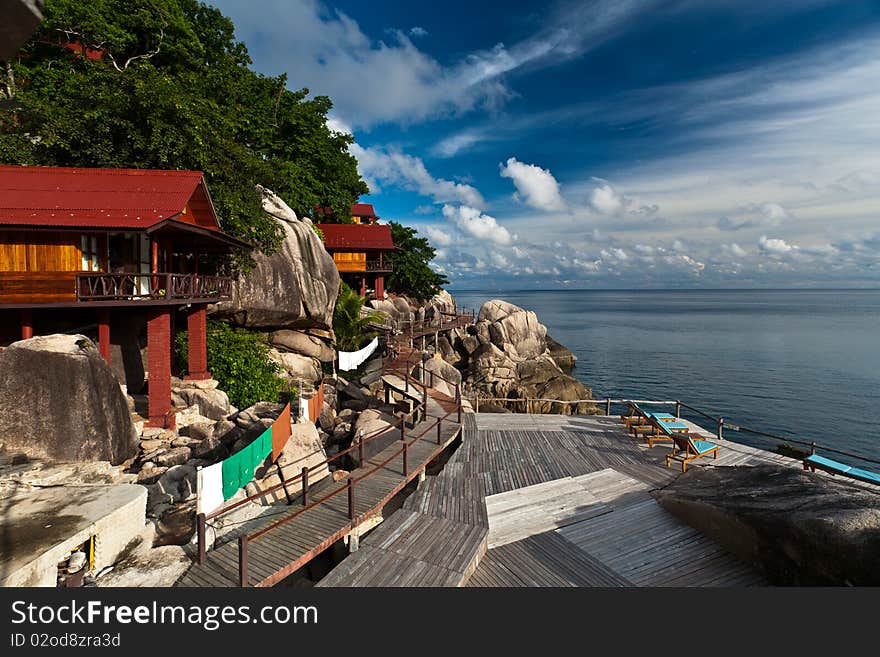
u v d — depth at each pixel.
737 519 7.63
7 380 9.66
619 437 14.08
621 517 9.05
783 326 93.19
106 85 16.69
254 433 13.73
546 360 43.16
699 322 105.50
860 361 50.31
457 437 14.80
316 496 9.33
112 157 16.47
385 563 7.23
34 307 11.80
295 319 21.88
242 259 19.31
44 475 8.84
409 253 49.19
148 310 13.63
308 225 24.59
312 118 30.81
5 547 6.19
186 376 16.70
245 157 19.94
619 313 144.88
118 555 7.32
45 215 12.20
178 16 22.64
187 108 17.16
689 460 11.80
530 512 9.27
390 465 10.91
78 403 10.00
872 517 6.29
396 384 18.44
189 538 8.75
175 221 12.84
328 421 18.02
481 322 46.72
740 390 37.94
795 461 11.76
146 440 12.75
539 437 14.04
